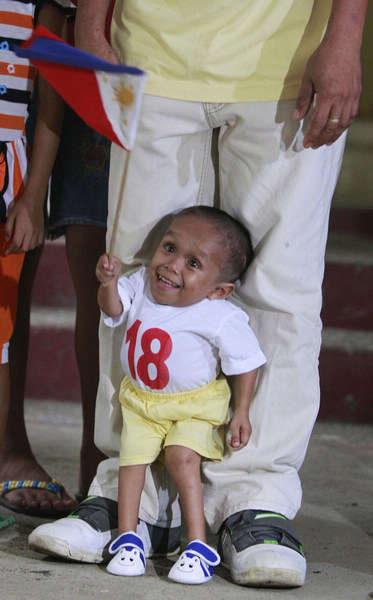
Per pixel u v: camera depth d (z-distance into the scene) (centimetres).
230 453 373
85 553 365
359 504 491
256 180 360
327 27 343
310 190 358
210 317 363
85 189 454
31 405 650
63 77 324
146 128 362
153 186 369
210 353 367
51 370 652
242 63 352
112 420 389
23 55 322
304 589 355
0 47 399
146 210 371
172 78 357
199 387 366
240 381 367
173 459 362
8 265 409
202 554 350
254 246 371
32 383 653
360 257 725
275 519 364
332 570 383
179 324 362
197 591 342
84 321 460
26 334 473
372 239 823
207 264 359
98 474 391
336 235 829
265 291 364
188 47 352
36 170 418
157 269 363
